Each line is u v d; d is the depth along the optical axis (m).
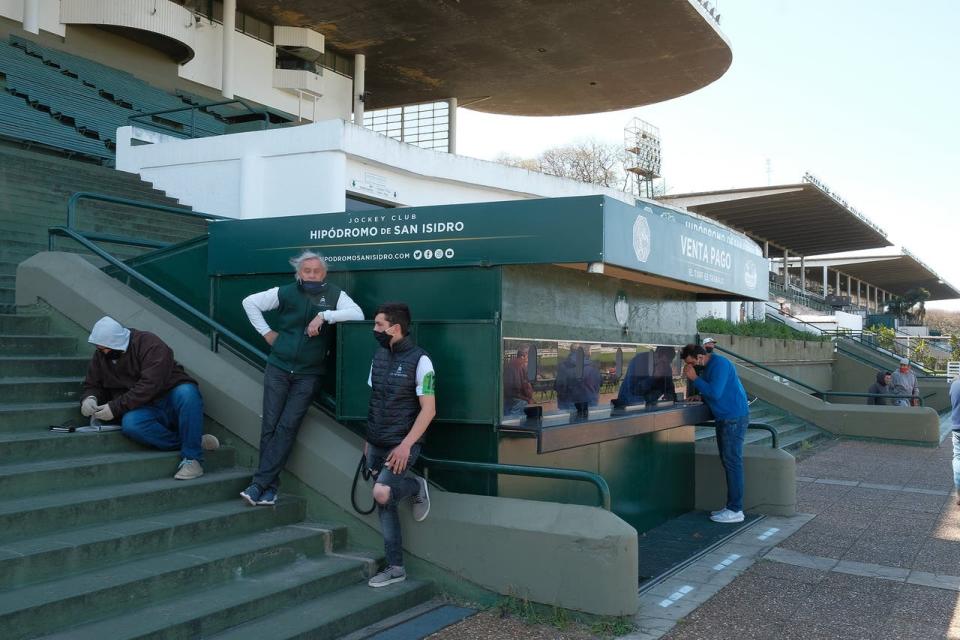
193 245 7.17
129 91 22.72
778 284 50.31
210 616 4.16
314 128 14.94
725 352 16.52
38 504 4.50
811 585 5.74
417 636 4.56
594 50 32.91
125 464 5.23
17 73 19.16
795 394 15.47
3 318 6.59
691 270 6.62
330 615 4.52
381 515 5.13
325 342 5.62
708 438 10.89
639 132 43.53
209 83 26.98
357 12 28.73
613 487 6.89
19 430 5.39
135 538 4.54
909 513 8.28
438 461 5.42
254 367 6.53
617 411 6.93
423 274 5.78
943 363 37.53
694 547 6.80
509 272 5.60
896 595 5.52
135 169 16.59
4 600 3.80
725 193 39.22
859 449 13.53
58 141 15.91
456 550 5.19
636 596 4.80
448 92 38.59
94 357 5.73
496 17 29.53
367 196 15.74
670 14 29.38
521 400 5.67
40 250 9.92
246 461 5.97
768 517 8.06
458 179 17.61
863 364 25.20
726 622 4.95
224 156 15.68
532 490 5.83
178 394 5.55
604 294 6.79
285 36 29.52
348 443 5.77
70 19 23.08
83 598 3.94
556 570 4.86
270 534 5.25
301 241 6.29
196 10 26.50
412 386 5.03
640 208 5.71
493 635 4.61
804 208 42.69
